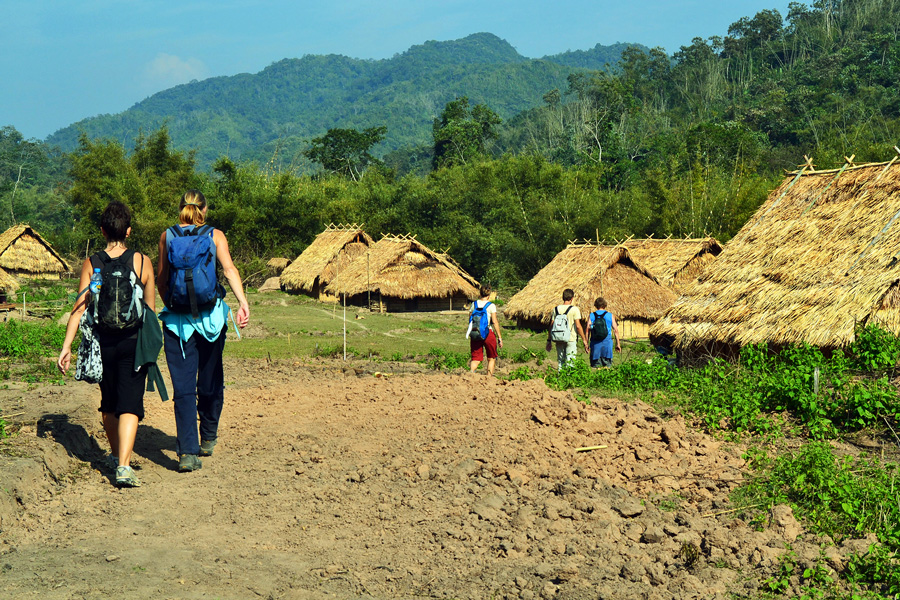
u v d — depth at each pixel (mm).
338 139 79688
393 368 13336
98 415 7453
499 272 42344
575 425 6836
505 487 5523
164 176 53438
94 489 5504
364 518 5031
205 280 5836
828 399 7613
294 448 6512
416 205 48656
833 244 12180
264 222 51031
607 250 25375
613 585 4082
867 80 92750
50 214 82125
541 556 4453
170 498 5367
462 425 6887
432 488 5539
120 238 5707
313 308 33469
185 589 3908
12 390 9133
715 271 13695
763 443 6715
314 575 4172
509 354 17719
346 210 51938
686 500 5434
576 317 11758
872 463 6203
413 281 33562
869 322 10203
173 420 7805
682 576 4156
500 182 47969
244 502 5312
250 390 9320
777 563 4395
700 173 39719
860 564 4312
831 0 134375
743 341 11391
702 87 114938
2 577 3949
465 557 4441
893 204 12008
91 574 4031
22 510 4930
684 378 9328
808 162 14898
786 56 124562
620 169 65438
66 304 29594
